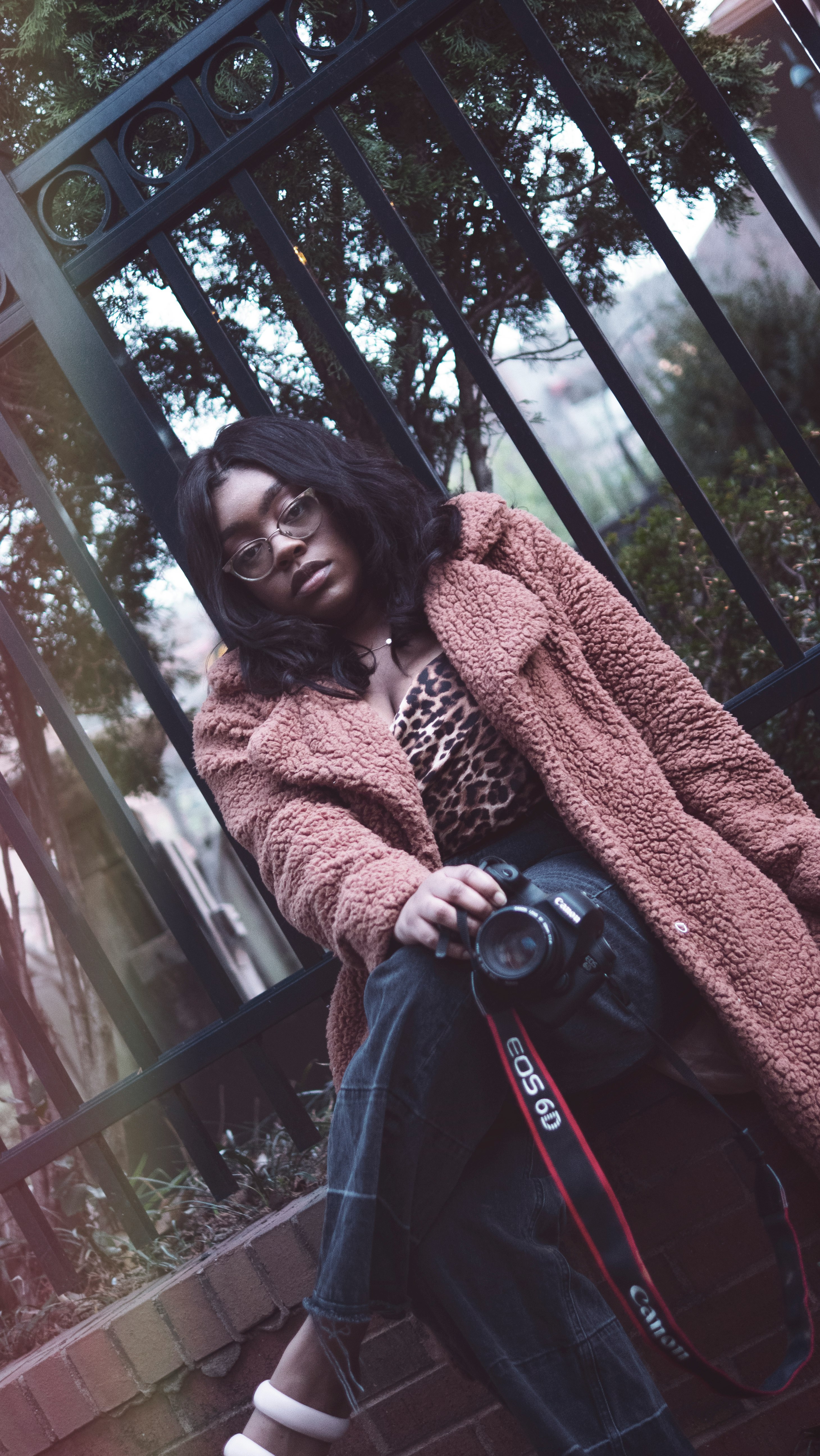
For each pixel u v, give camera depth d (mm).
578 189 2660
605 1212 1020
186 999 4555
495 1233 1087
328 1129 2025
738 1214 1460
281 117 1613
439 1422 1542
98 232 1695
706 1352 1479
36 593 2867
